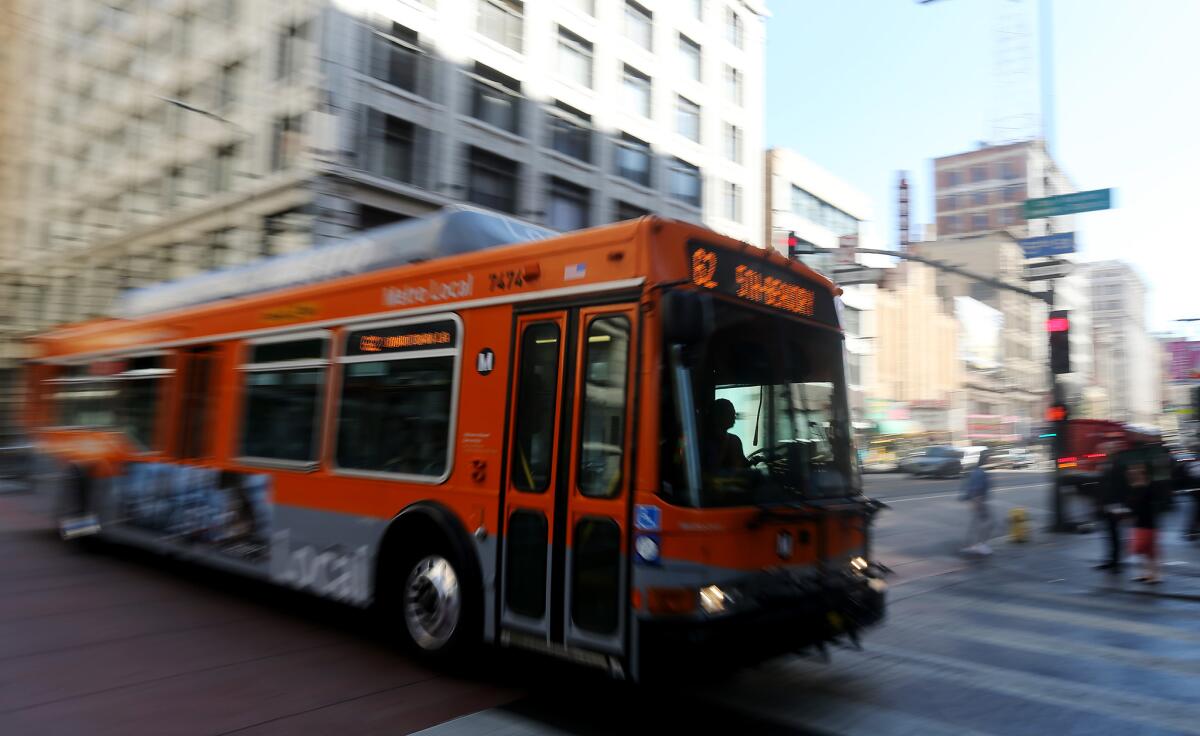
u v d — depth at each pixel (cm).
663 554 431
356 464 628
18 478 2017
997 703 532
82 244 3212
